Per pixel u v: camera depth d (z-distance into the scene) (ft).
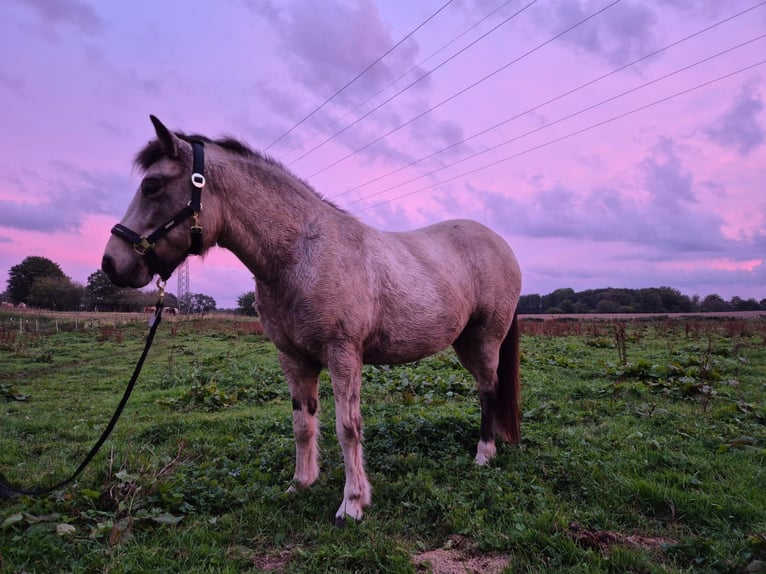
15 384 30.12
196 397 23.12
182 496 10.00
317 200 10.84
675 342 47.01
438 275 11.80
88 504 9.77
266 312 10.40
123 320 99.66
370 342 10.80
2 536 8.46
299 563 8.05
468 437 14.48
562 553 8.00
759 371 27.55
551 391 22.24
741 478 11.23
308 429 11.03
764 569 7.09
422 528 9.20
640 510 9.90
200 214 9.42
